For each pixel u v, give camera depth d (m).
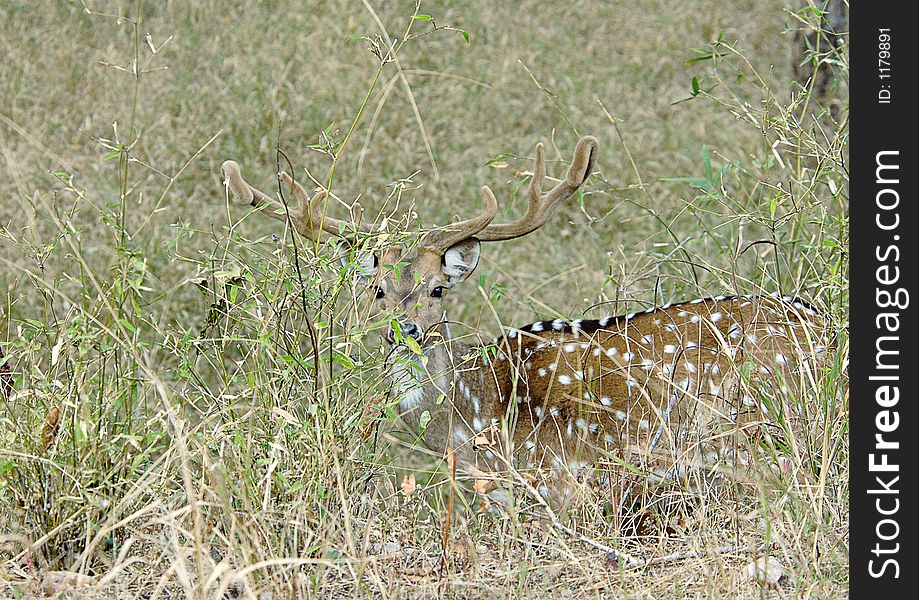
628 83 18.69
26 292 13.67
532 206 10.64
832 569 7.69
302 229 10.19
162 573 7.73
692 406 9.80
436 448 10.47
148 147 16.67
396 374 9.73
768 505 8.15
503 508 9.08
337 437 8.40
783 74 18.47
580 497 9.11
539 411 10.49
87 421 8.09
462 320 13.85
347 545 7.75
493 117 18.05
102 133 17.20
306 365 8.52
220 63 18.36
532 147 17.56
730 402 9.40
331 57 18.55
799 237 12.02
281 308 8.78
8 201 15.47
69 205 15.74
